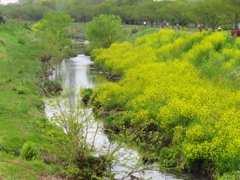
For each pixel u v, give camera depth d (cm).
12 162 1730
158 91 2786
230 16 5644
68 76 5066
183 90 2756
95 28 7575
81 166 1783
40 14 14950
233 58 3856
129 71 3856
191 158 1994
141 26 10150
